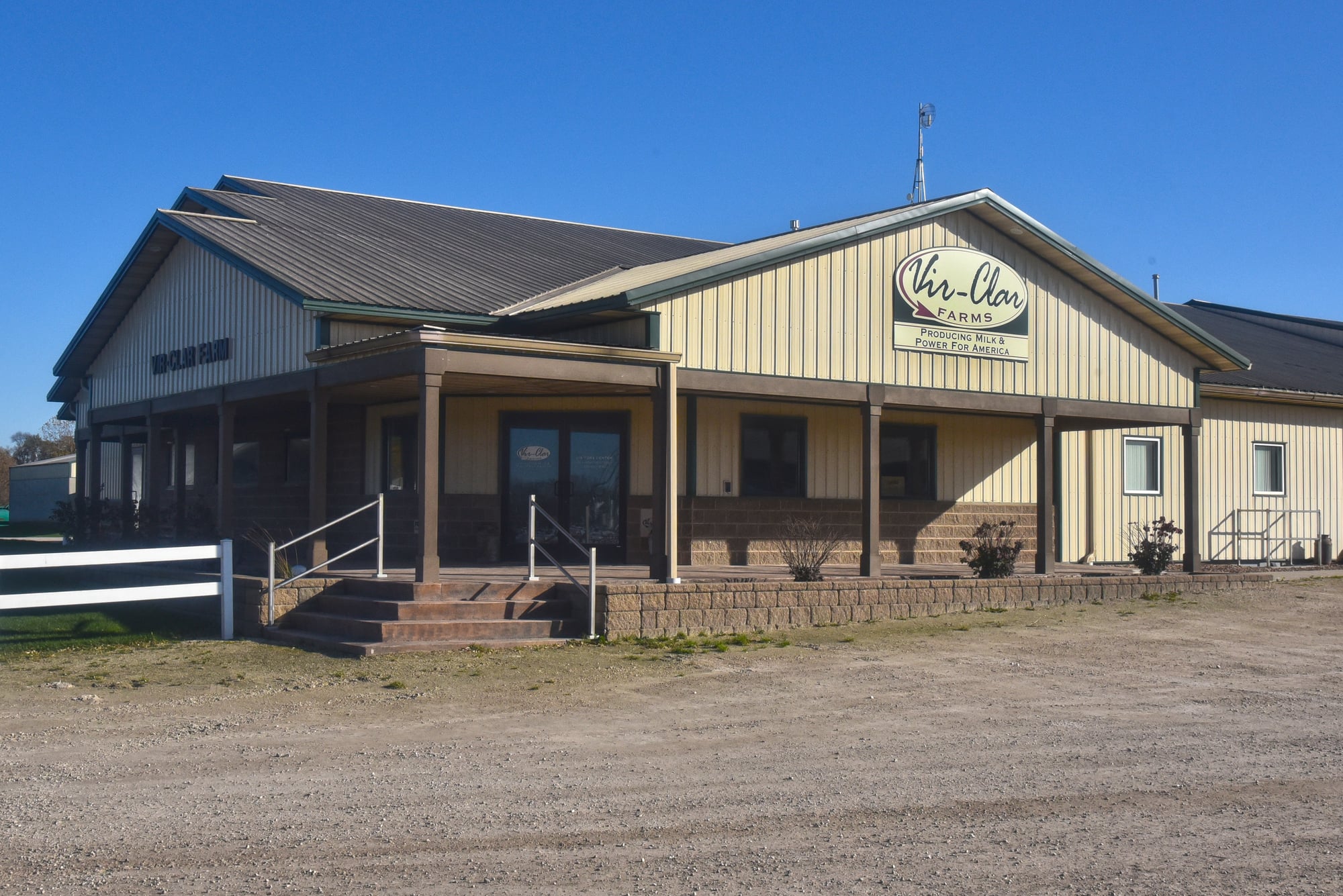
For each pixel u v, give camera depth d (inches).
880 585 653.3
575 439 754.8
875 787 318.3
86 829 277.7
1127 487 950.4
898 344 716.0
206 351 828.0
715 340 645.3
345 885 240.8
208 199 932.0
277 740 371.9
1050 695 452.1
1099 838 275.7
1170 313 816.9
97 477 1010.7
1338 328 1312.7
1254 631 619.2
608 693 447.2
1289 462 1039.0
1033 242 769.6
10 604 528.1
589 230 1119.0
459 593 568.1
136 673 497.0
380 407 794.2
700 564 750.5
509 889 239.0
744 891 238.2
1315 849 268.7
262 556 741.3
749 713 413.1
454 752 355.3
